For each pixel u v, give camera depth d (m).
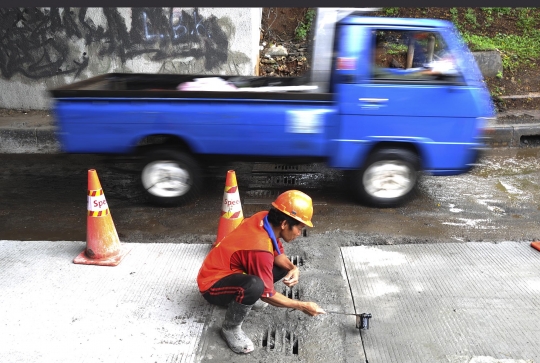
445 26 4.51
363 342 2.87
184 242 4.35
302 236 4.33
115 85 5.90
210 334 2.93
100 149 4.68
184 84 5.48
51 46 8.06
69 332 2.93
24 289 3.38
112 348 2.80
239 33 7.84
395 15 10.02
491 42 9.52
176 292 3.36
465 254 3.92
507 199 5.36
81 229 4.70
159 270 3.66
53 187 5.84
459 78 4.48
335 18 4.83
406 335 2.93
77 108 4.52
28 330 2.95
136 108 4.53
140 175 4.96
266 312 3.14
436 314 3.13
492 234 4.46
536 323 3.03
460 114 4.54
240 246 2.68
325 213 4.95
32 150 7.27
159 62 8.07
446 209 5.08
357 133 4.59
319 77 5.09
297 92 4.63
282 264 2.90
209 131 4.60
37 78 8.26
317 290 3.37
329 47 4.91
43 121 7.70
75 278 3.53
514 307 3.19
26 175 6.26
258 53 8.70
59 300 3.26
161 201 5.05
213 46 7.93
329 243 4.14
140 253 3.94
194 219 4.85
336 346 2.83
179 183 4.96
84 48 8.06
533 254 3.91
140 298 3.29
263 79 6.00
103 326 2.99
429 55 4.62
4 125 7.40
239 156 4.78
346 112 4.52
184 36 7.90
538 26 10.02
